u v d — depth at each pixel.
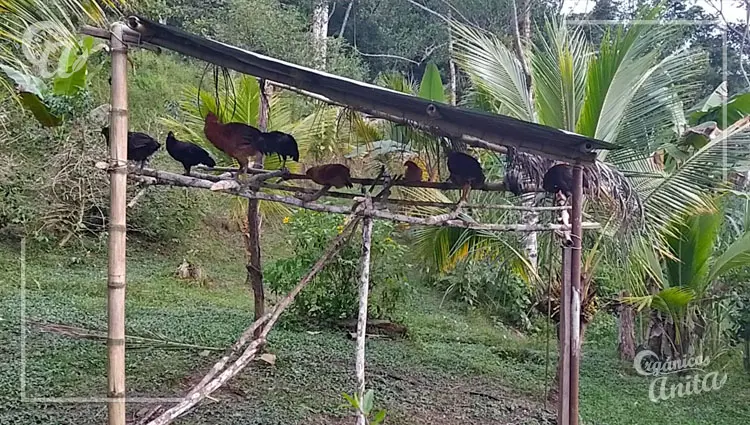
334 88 3.35
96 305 8.29
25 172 9.47
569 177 4.23
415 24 21.58
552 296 7.15
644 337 9.30
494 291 11.38
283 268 9.12
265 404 5.90
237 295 10.74
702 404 7.92
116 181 2.86
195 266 11.27
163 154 11.34
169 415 3.22
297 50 14.65
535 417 6.49
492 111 7.54
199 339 7.30
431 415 6.25
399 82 8.30
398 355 8.23
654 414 7.26
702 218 8.01
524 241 7.15
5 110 8.80
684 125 7.47
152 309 8.76
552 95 7.08
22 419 4.81
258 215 7.03
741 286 9.12
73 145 9.29
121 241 2.86
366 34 22.88
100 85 9.66
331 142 6.79
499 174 6.57
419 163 5.95
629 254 6.47
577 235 4.00
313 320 9.21
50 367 6.02
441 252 7.73
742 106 7.86
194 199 12.35
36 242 10.42
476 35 7.43
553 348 9.84
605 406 7.38
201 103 6.98
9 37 3.48
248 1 14.79
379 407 6.20
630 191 5.32
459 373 7.88
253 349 3.60
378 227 9.12
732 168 6.72
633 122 6.75
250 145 3.75
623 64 6.55
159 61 14.95
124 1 3.55
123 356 2.89
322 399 6.20
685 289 7.93
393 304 9.39
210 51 3.16
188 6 15.35
